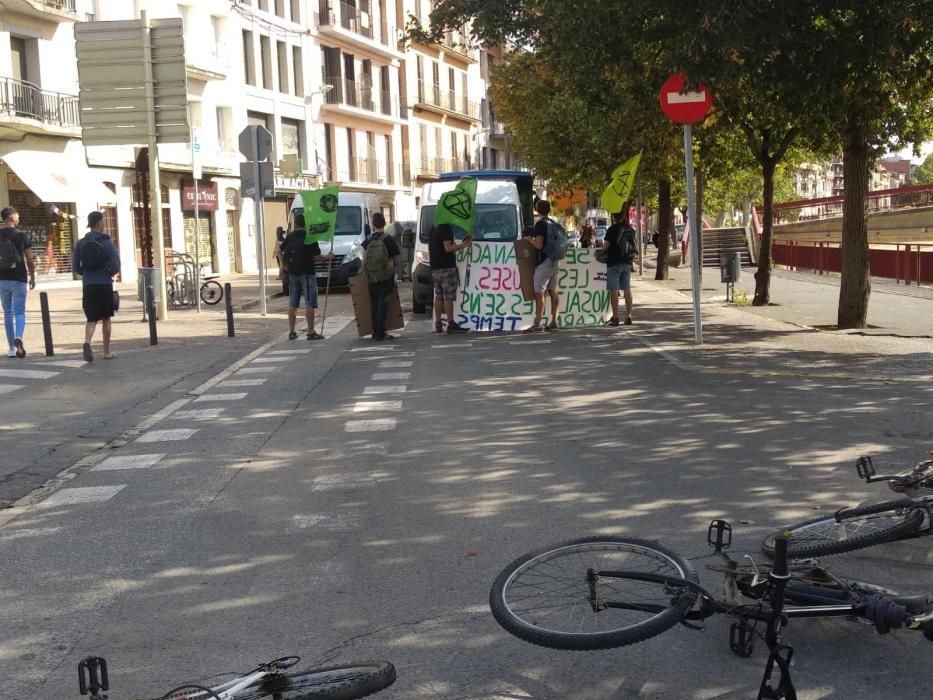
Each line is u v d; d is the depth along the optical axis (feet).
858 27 40.24
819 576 13.88
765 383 36.37
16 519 22.38
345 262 91.30
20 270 48.08
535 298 56.03
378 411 32.99
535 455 26.21
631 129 67.97
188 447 28.94
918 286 91.25
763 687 12.10
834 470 23.89
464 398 34.78
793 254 131.44
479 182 69.82
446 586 17.06
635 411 31.58
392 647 14.66
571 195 135.23
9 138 110.73
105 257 46.50
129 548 19.89
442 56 232.73
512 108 138.62
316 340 54.70
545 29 57.52
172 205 141.08
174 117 64.18
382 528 20.52
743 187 179.83
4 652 15.05
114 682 13.89
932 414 30.14
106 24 63.36
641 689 13.12
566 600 13.42
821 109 50.42
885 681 13.21
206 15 146.61
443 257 56.03
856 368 39.83
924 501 15.48
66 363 46.75
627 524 20.11
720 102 57.72
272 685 10.96
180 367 45.29
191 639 15.28
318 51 179.93
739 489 22.48
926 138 61.82
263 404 35.24
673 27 40.50
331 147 184.85
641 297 86.02
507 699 12.94
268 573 18.10
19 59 114.62
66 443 30.30
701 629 13.74
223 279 133.08
